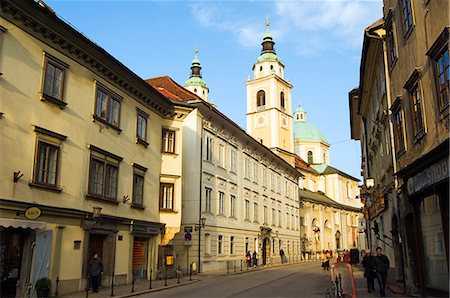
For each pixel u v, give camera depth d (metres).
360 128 42.31
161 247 26.73
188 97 34.72
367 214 33.69
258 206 46.69
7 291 15.30
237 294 18.52
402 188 17.44
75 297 16.84
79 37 19.03
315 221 71.94
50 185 17.19
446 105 12.43
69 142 18.58
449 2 11.99
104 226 20.69
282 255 50.09
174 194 27.53
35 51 17.09
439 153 12.69
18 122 15.91
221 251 36.50
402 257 18.20
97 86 20.91
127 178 23.14
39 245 16.47
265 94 75.50
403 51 16.66
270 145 72.75
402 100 17.03
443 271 13.67
